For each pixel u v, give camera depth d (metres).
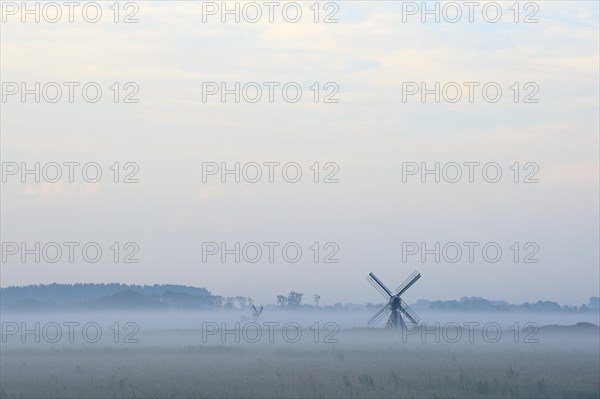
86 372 64.69
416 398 46.69
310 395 47.94
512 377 57.84
